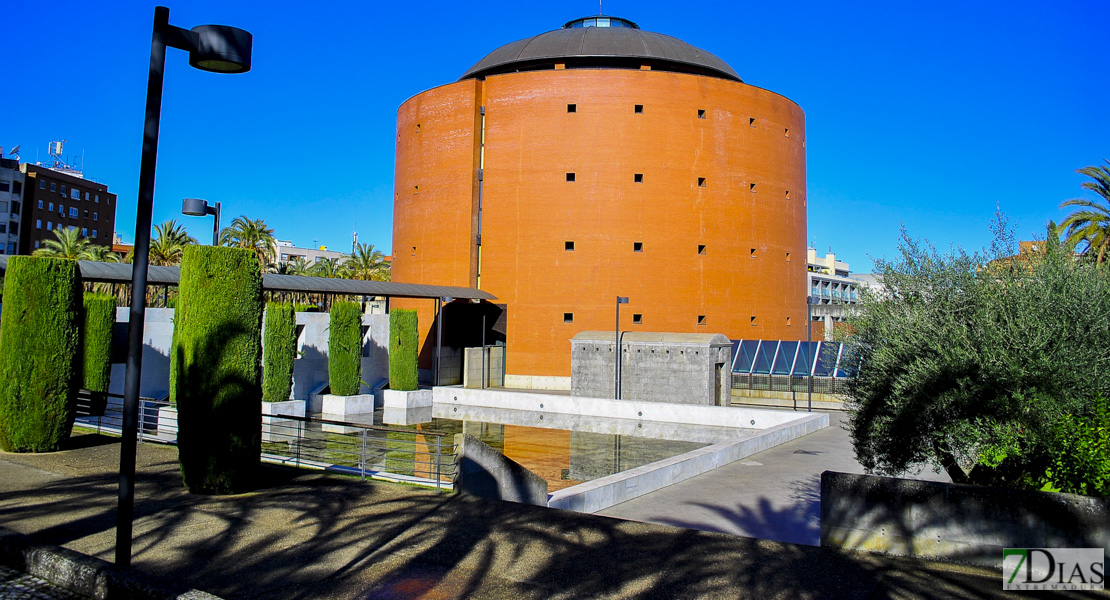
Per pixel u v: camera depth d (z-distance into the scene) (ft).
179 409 33.76
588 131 128.57
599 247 126.93
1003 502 23.12
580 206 127.85
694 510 42.60
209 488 33.27
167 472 38.11
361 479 37.45
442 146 138.21
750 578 22.39
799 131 150.20
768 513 41.91
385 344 113.60
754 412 82.94
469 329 134.72
